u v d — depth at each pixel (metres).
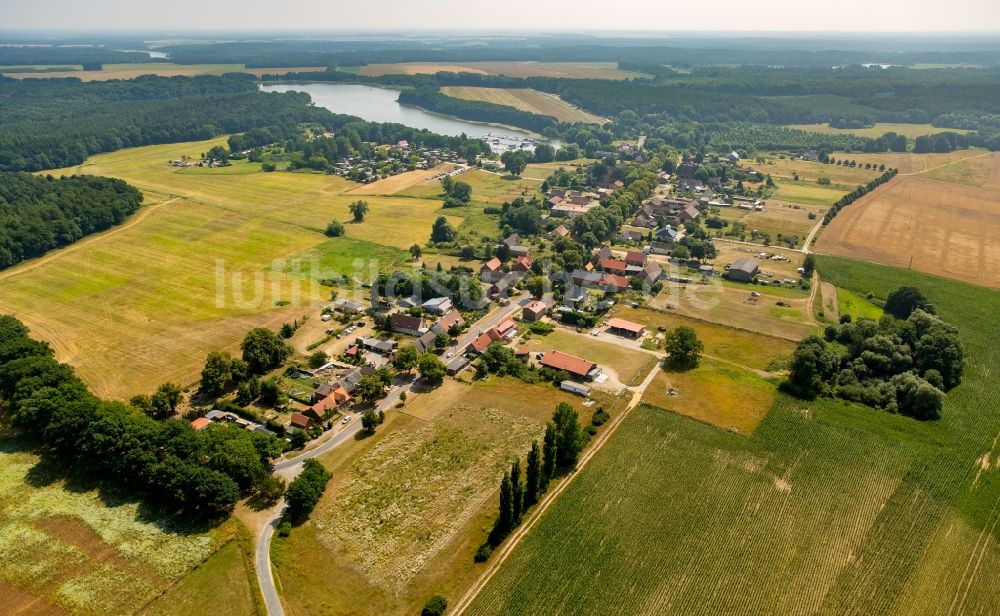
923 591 87.44
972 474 110.62
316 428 122.25
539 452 104.25
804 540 95.88
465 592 87.31
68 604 85.75
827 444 117.94
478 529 98.81
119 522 99.31
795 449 116.62
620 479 108.88
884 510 102.00
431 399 134.50
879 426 123.56
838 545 95.00
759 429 122.50
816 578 89.25
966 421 126.00
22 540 95.81
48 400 114.38
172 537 96.69
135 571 90.75
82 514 100.81
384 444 119.38
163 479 100.62
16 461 112.88
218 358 134.75
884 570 90.69
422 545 95.75
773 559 92.44
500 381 141.75
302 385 138.62
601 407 130.38
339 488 107.81
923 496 105.06
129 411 116.75
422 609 84.81
